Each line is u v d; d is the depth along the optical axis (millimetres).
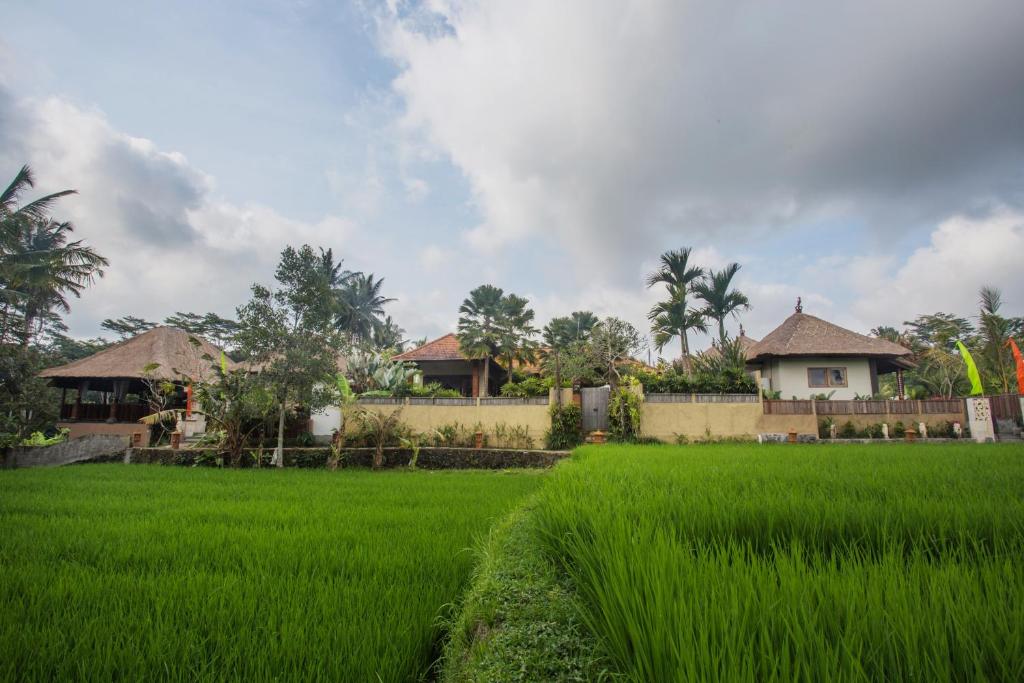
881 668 1396
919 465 7121
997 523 3029
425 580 4109
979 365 30516
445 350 34438
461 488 10680
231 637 3000
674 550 2396
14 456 18141
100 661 2713
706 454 10586
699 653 1475
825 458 8883
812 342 30047
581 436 20875
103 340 45625
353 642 2975
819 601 1756
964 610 1647
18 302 23578
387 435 19328
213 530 6020
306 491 10195
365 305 56125
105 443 20609
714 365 26391
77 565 4566
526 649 2111
